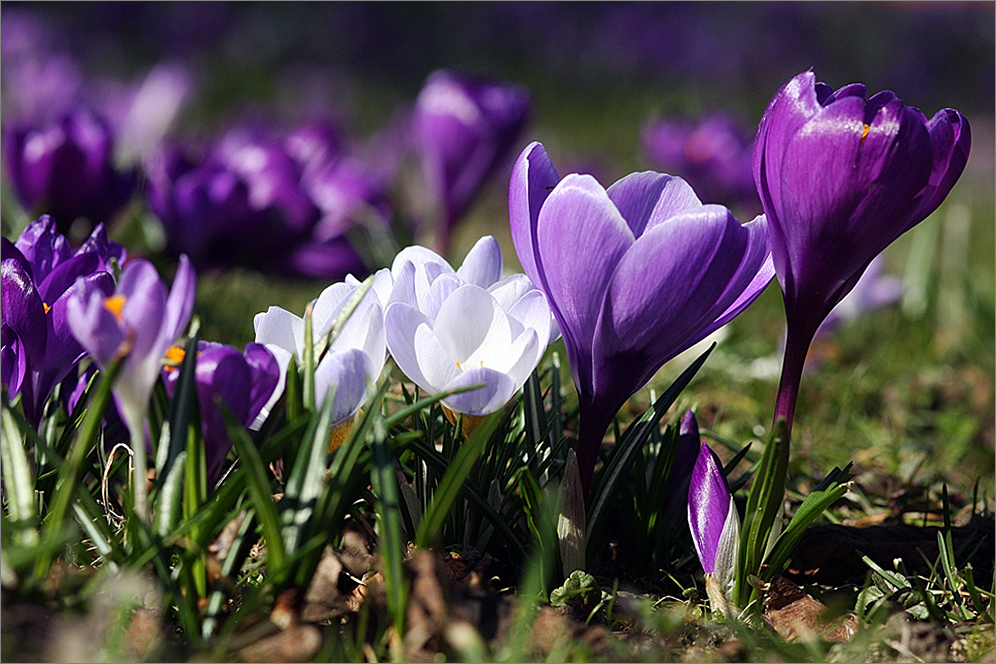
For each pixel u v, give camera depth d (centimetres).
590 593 82
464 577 82
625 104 461
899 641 82
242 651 78
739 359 125
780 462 81
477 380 80
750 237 80
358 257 124
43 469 83
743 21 534
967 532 90
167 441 80
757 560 82
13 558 77
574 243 80
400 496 83
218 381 79
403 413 80
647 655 80
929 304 148
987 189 355
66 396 86
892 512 93
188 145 139
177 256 111
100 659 78
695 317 80
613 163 327
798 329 82
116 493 85
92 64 412
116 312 77
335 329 81
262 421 81
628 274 79
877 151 79
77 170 100
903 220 80
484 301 81
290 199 111
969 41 526
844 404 108
